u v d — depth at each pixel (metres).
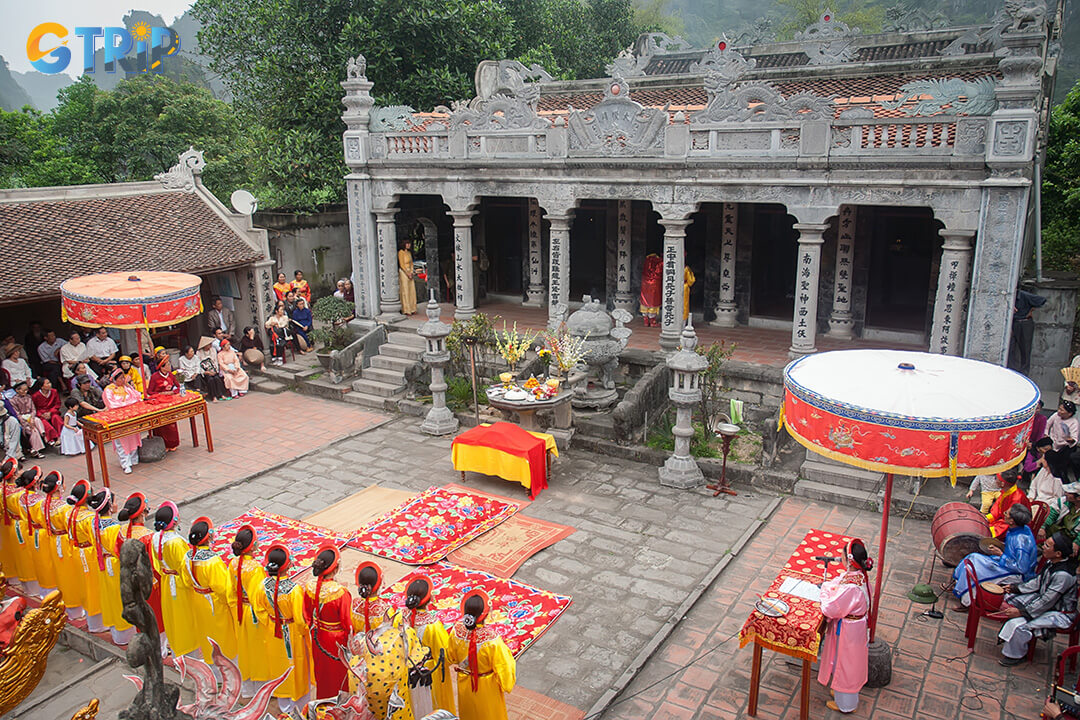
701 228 19.62
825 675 8.12
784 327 19.19
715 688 8.62
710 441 14.87
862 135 13.88
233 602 8.14
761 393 15.57
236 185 30.91
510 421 16.19
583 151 16.64
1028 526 9.70
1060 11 20.00
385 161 19.08
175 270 18.28
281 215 24.59
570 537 11.87
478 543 11.68
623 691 8.56
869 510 12.61
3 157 29.62
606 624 9.73
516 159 17.41
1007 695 8.41
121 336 19.48
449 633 7.38
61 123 33.09
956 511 10.55
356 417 17.33
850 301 18.20
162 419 14.42
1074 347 19.50
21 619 8.30
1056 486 10.91
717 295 19.77
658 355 16.69
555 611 9.92
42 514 9.73
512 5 30.17
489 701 7.24
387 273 20.11
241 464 14.84
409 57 24.48
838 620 7.91
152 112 32.16
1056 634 9.34
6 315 18.78
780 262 19.06
